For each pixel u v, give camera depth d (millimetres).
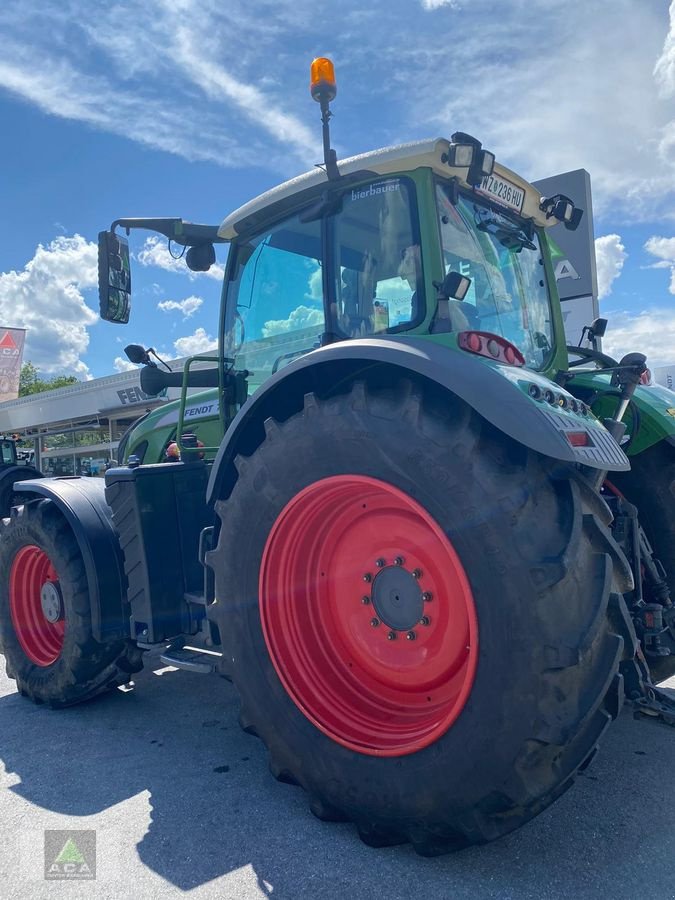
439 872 2182
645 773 2809
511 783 2012
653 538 3266
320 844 2369
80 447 18359
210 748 3229
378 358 2367
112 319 3723
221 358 3828
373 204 2982
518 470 2143
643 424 3287
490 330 3139
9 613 4078
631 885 2076
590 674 2023
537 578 1983
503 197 3256
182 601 3523
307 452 2463
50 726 3584
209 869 2244
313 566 2709
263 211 3428
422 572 2424
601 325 3869
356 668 2654
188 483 3672
